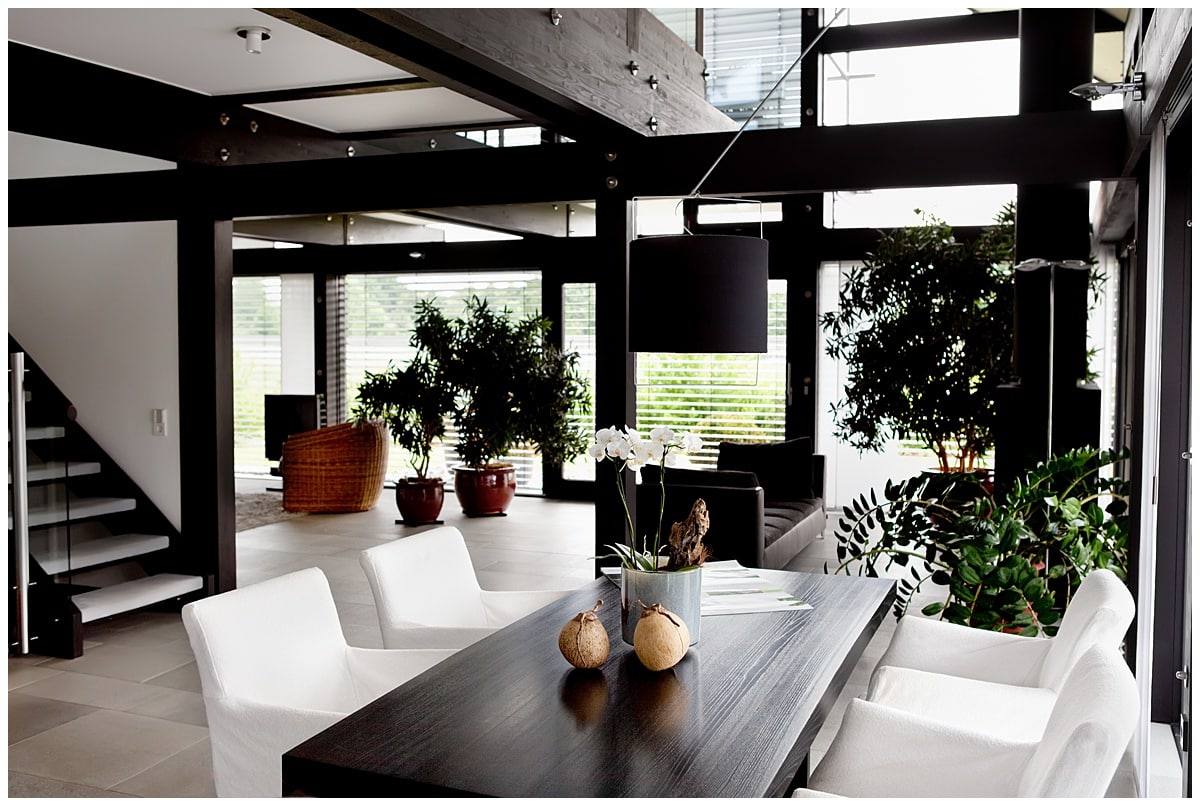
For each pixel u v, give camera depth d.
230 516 5.62
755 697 2.12
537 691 2.16
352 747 1.86
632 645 2.50
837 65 6.81
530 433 7.96
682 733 1.93
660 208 8.23
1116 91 3.39
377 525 7.97
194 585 5.46
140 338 5.68
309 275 10.23
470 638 2.84
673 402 8.44
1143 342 3.73
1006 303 6.30
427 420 7.98
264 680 2.43
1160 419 3.39
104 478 5.76
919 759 2.18
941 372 6.41
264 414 10.48
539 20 3.73
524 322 8.12
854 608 2.82
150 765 3.31
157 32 4.29
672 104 5.13
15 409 4.50
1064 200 5.07
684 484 5.57
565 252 9.08
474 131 6.29
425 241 9.62
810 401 8.05
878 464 7.99
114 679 4.22
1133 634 3.86
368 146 6.27
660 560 2.63
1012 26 6.50
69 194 5.71
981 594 3.87
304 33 4.31
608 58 4.35
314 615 2.61
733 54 6.68
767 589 3.04
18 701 3.94
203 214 5.47
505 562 6.55
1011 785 2.08
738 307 2.84
